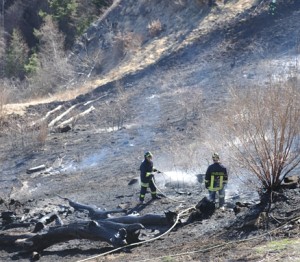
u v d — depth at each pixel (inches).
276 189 478.9
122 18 1844.2
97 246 497.7
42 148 980.6
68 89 1610.5
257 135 476.1
